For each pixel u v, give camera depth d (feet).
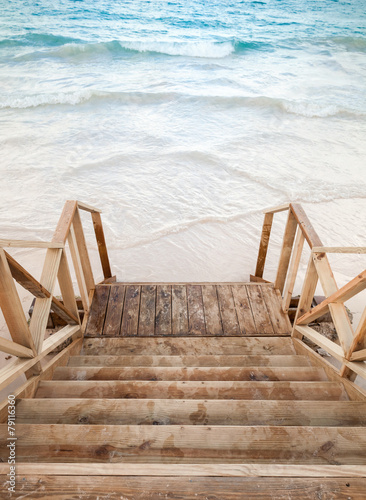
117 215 20.94
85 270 11.49
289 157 27.73
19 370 5.93
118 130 31.42
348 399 6.97
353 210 21.75
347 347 6.84
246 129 32.32
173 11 79.25
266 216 12.55
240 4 87.76
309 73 48.32
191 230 19.86
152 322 11.00
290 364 9.08
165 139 29.81
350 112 35.78
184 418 5.90
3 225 19.48
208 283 12.62
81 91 37.35
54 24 66.69
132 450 4.85
